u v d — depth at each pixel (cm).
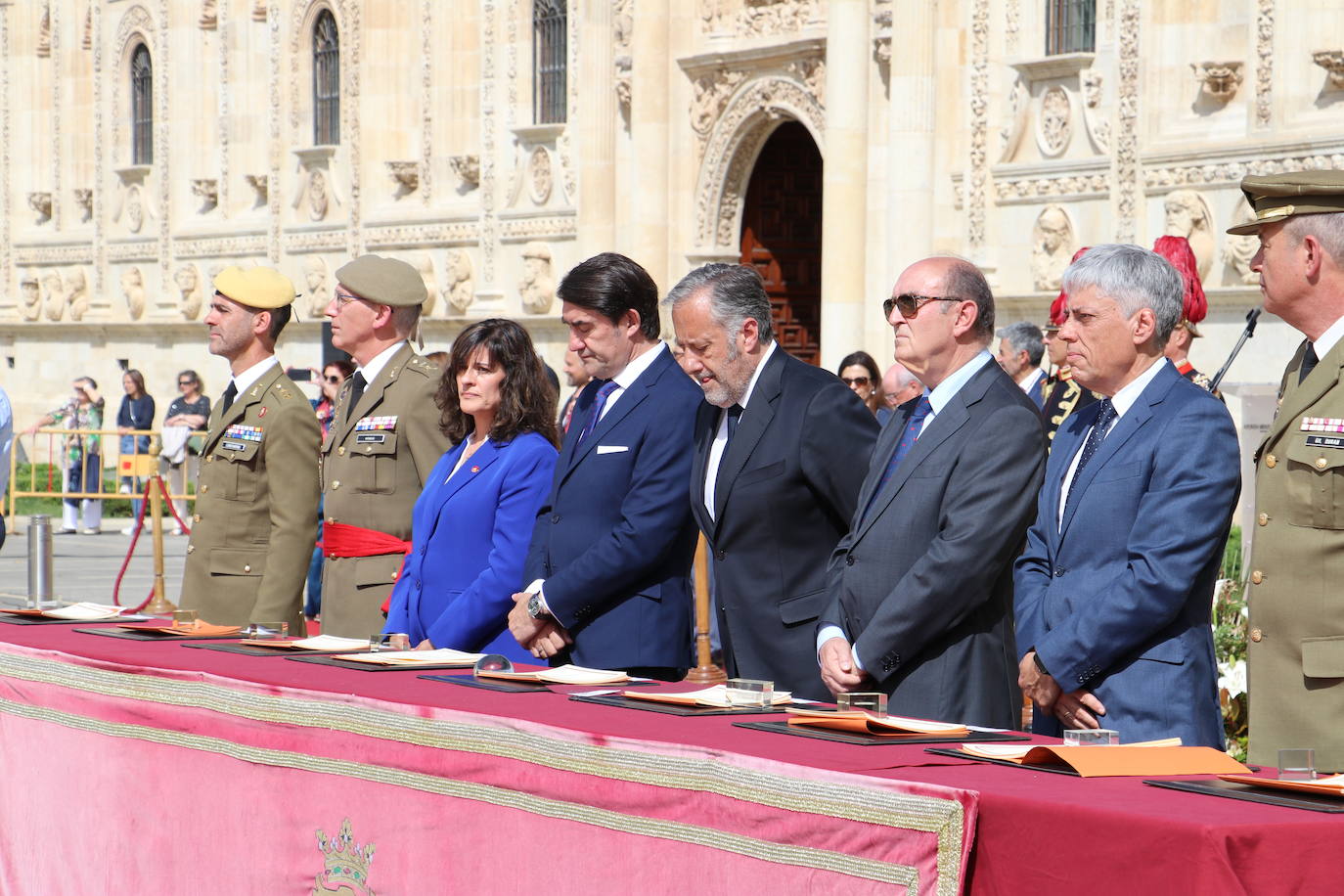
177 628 647
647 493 639
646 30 2380
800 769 381
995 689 549
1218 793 356
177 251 3456
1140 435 529
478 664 529
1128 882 332
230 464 786
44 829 606
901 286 567
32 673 609
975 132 1952
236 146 3312
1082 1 1864
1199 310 724
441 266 2802
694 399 653
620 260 664
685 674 657
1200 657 518
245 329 791
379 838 485
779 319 2420
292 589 768
